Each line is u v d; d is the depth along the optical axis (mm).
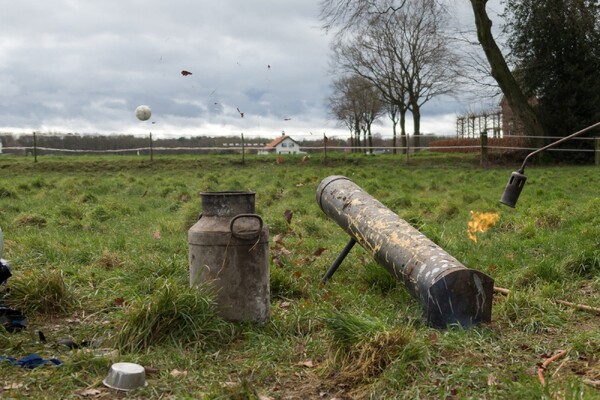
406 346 4816
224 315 5996
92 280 7656
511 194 6715
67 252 9188
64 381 4598
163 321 5473
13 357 5102
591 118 32781
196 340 5484
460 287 5840
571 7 31469
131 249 9789
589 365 4953
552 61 33062
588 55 32406
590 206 13617
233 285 5988
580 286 7645
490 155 31891
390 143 59938
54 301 6562
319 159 31750
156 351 5246
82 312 6594
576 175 25312
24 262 8406
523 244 9953
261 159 32062
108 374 4645
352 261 8836
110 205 14867
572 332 5887
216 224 6039
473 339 5449
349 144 55562
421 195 18750
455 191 19047
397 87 52531
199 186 20500
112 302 6758
